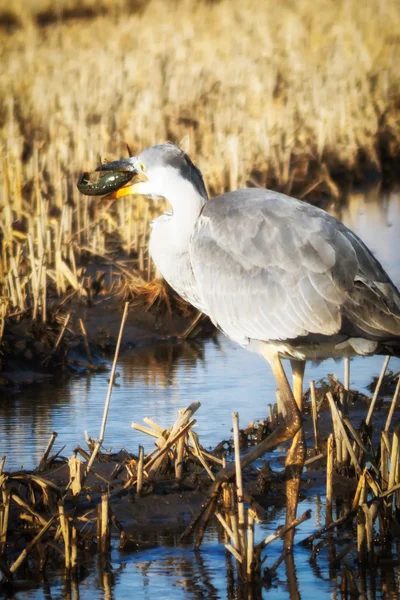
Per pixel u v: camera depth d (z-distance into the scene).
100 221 20.31
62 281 17.00
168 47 35.97
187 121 27.61
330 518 9.55
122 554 9.14
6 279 15.88
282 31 38.56
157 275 17.20
